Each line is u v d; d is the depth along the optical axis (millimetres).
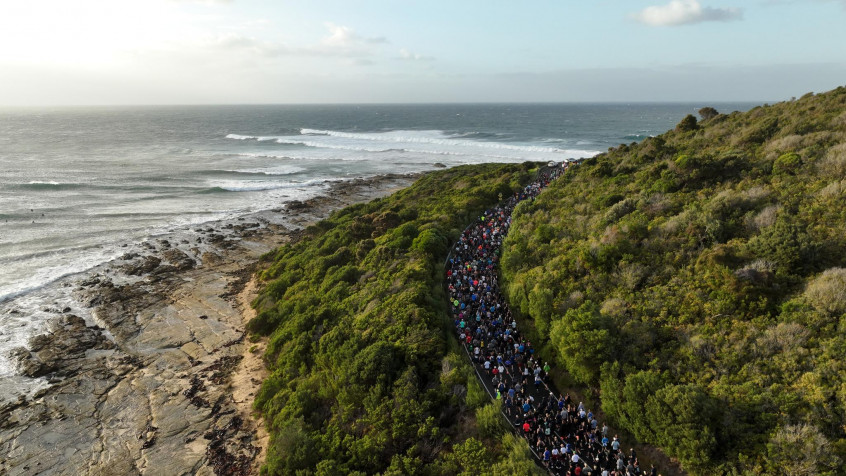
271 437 19109
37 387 24594
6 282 37156
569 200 34562
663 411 13758
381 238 36438
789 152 26203
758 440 12336
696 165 28453
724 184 26484
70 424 21812
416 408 16500
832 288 15289
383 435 15781
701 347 15609
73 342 28672
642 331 17094
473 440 14867
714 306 17125
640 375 14938
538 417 16531
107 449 20188
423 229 35938
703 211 23094
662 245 21797
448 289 27484
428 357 19547
